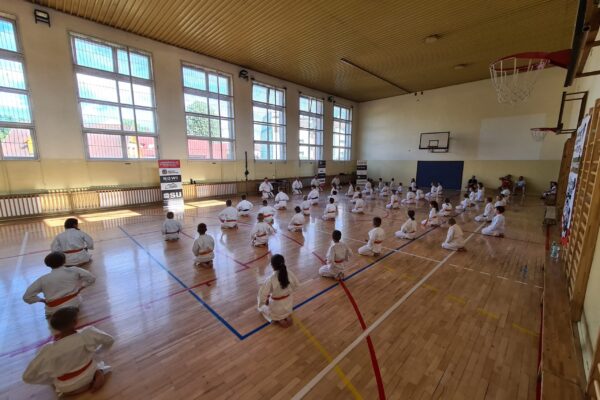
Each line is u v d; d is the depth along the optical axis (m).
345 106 18.17
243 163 12.84
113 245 5.61
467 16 7.48
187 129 10.82
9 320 3.08
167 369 2.36
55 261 2.99
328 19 7.76
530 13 7.27
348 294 3.71
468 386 2.21
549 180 12.48
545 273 3.62
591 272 2.62
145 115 9.70
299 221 6.78
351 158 19.38
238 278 4.16
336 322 3.07
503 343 2.74
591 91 6.31
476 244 5.93
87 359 2.10
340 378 2.27
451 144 15.18
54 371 1.97
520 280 4.18
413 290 3.84
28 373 1.89
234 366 2.40
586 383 1.80
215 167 11.88
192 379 2.25
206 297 3.59
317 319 3.12
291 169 15.23
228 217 6.88
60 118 7.95
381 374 2.32
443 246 5.64
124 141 9.31
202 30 8.63
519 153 13.11
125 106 9.18
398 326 3.00
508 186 13.08
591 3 2.21
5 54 7.05
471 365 2.44
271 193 12.23
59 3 7.27
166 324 3.01
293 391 2.14
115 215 8.29
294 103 14.76
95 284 3.92
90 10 7.59
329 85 14.95
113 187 9.12
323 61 11.22
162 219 7.83
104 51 8.62
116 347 2.63
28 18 7.23
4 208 7.21
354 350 2.62
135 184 9.66
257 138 13.38
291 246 5.67
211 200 11.21
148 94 9.70
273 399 2.06
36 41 7.39
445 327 3.00
